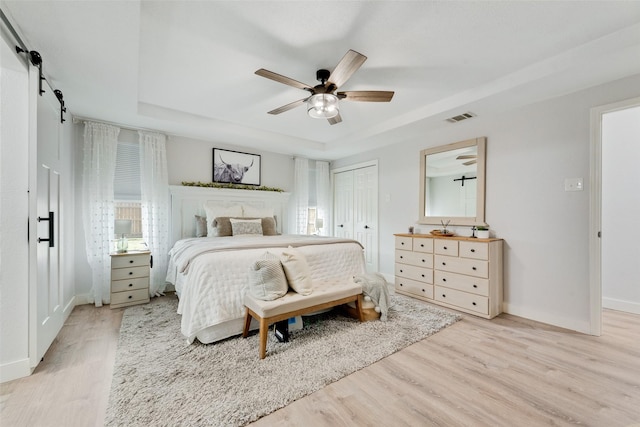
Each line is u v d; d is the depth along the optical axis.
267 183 4.91
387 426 1.36
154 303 3.28
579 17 1.75
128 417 1.38
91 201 3.20
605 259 3.18
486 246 2.81
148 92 2.85
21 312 1.75
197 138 4.12
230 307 2.25
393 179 4.40
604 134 3.21
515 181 2.93
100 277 3.20
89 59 1.98
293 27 1.84
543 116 2.73
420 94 2.89
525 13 1.71
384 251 4.56
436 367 1.89
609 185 3.17
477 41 2.00
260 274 2.17
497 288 2.92
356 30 1.87
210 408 1.45
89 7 1.47
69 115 2.99
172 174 3.96
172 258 3.41
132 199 3.63
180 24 1.79
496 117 3.09
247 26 1.82
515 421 1.39
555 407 1.50
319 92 2.30
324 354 2.04
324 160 5.70
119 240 3.42
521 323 2.69
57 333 2.32
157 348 2.11
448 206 3.56
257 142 4.33
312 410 1.47
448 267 3.15
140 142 3.60
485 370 1.85
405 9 1.68
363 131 4.07
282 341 2.23
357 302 2.65
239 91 2.83
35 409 1.45
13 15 1.52
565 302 2.58
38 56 1.79
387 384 1.70
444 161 3.61
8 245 1.72
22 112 1.76
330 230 5.68
